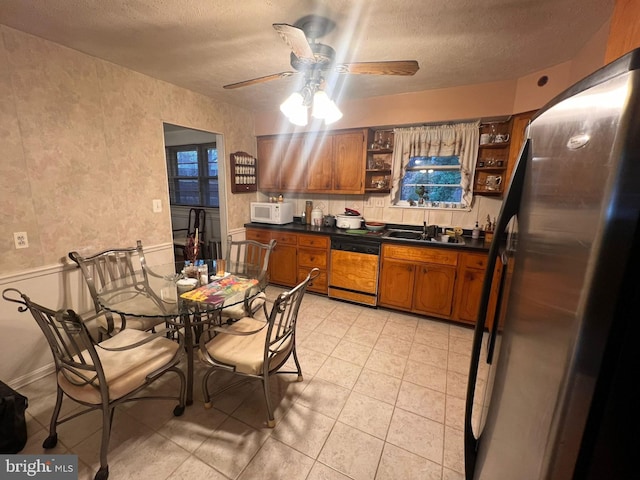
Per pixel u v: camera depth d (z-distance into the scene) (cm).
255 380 210
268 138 404
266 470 146
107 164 243
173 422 174
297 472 145
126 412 181
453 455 156
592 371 48
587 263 48
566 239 54
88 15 171
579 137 53
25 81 193
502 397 81
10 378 200
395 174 345
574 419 50
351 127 346
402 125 332
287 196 437
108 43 206
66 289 224
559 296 55
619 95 44
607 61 106
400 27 182
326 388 204
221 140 357
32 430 167
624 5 94
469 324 288
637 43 86
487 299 93
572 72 221
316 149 375
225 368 170
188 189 528
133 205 265
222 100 344
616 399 48
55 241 216
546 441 55
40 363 213
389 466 149
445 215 341
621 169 43
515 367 73
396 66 167
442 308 297
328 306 339
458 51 213
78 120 222
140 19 175
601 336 47
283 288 396
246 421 175
